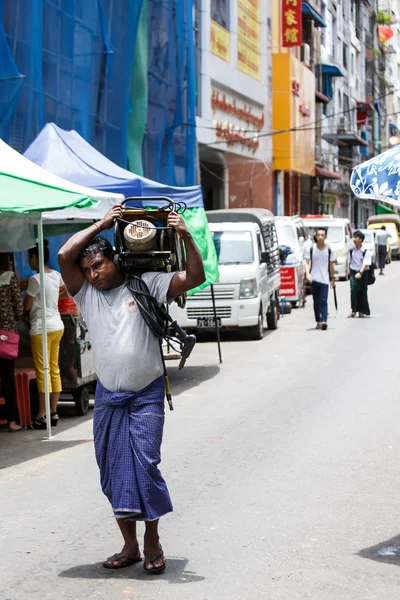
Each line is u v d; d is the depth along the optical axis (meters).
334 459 9.12
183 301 6.35
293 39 48.22
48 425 10.78
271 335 20.73
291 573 5.95
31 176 10.91
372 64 83.56
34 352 11.25
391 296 30.44
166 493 5.93
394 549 6.42
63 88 19.22
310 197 60.62
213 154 40.16
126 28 22.31
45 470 9.05
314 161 55.62
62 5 19.00
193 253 5.92
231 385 14.07
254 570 6.01
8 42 16.45
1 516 7.43
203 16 35.16
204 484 8.25
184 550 6.43
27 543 6.69
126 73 22.36
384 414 11.41
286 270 26.78
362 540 6.62
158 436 5.91
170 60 27.19
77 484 8.44
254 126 43.38
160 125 26.53
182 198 14.80
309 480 8.32
